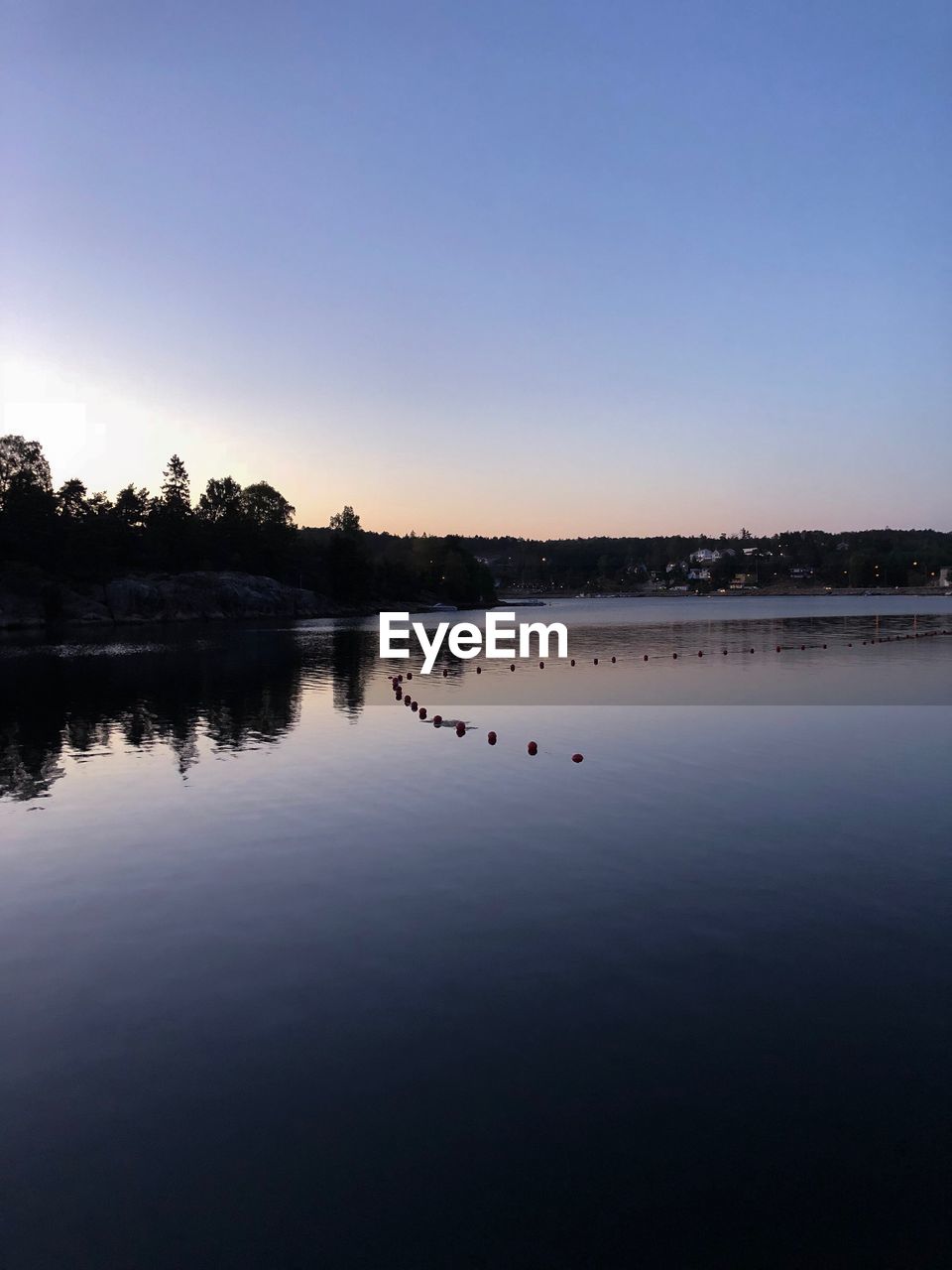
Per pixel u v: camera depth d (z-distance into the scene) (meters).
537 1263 5.50
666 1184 6.19
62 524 112.62
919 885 11.79
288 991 8.98
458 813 15.81
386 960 9.65
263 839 14.27
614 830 14.55
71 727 25.81
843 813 15.55
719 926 10.48
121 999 8.88
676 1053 7.73
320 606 142.75
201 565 132.38
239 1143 6.66
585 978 9.15
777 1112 6.92
